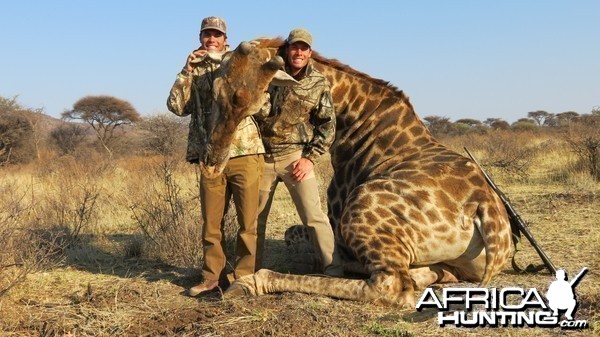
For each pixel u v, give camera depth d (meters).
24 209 6.07
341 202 6.29
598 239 7.19
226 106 4.61
